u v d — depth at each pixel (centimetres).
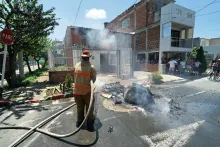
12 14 691
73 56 938
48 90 642
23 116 384
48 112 412
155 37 1436
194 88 730
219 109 434
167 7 1239
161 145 255
